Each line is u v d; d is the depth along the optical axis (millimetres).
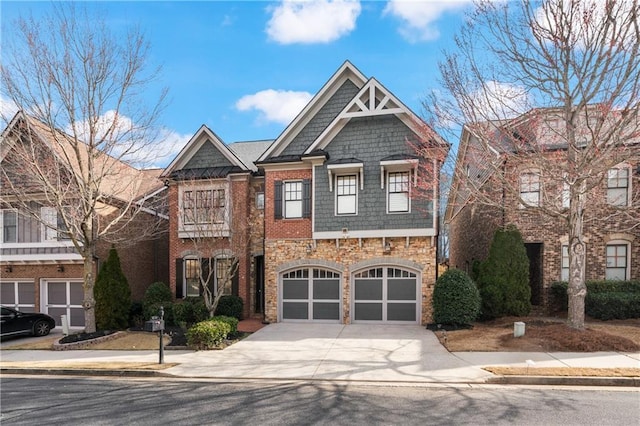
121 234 16531
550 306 14102
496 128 10648
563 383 7082
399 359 8867
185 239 15969
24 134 13102
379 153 14219
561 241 14188
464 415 5672
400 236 13734
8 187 13773
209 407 6270
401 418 5605
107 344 11703
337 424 5441
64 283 16453
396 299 13914
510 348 9391
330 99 15539
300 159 14703
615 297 12555
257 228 16188
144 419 5836
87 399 6871
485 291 13227
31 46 11484
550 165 9922
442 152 12250
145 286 18094
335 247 14398
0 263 16516
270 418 5727
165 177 16219
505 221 14688
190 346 10508
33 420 5941
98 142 12516
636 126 9172
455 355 9023
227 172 15539
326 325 13719
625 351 8914
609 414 5641
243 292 15305
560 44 9352
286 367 8469
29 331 14141
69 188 12391
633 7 8312
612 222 13984
